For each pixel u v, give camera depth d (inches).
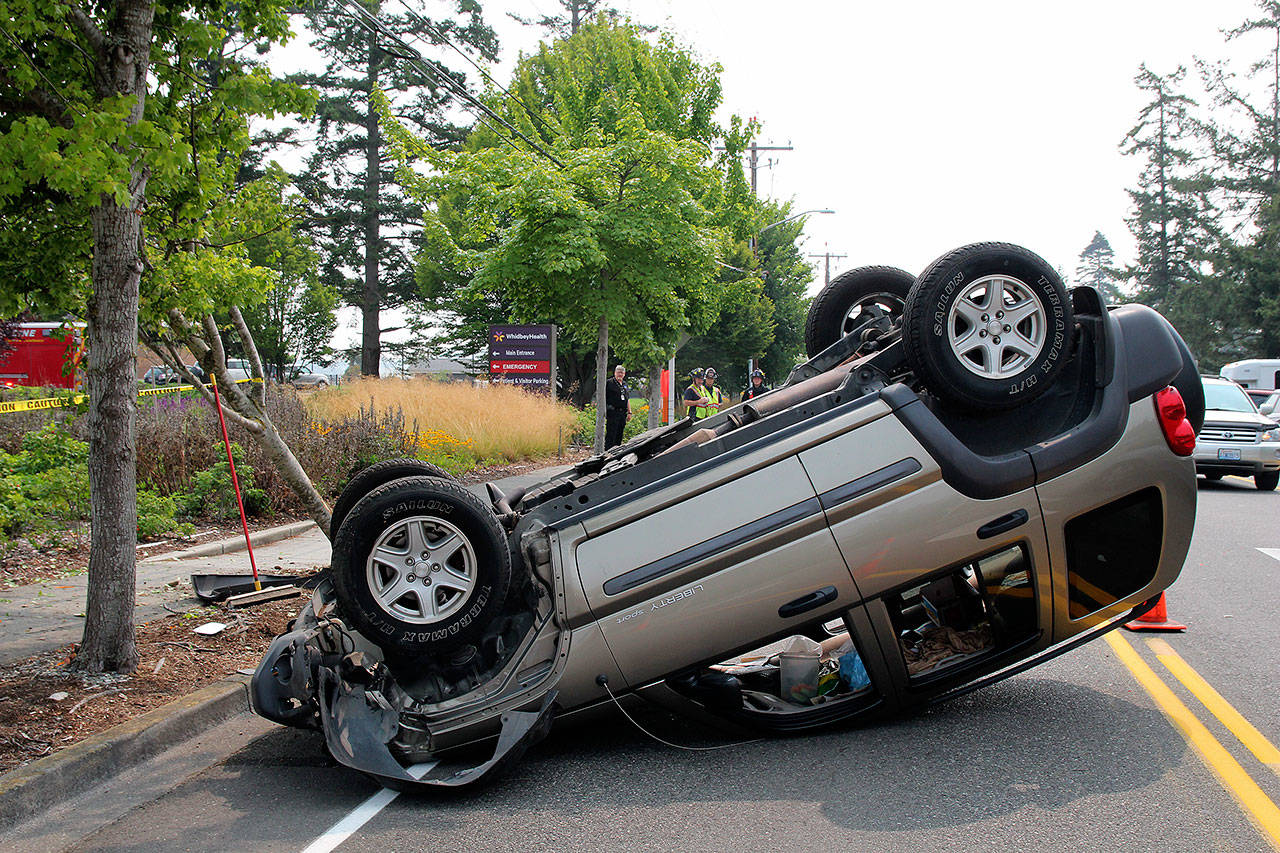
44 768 180.2
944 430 196.7
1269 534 488.4
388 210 1786.4
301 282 1375.5
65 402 290.4
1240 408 754.8
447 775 183.6
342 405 793.6
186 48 250.4
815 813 166.1
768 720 202.5
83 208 238.8
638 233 611.8
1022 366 196.7
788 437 197.0
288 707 186.9
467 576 196.4
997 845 152.6
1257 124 2536.9
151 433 498.3
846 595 193.6
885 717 215.5
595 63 927.7
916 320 192.7
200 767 198.1
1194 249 2556.6
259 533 457.1
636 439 232.2
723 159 969.5
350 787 185.9
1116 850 150.5
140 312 271.3
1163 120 2778.1
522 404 888.9
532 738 183.5
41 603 314.8
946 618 224.7
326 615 212.4
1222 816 162.1
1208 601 332.5
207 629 278.8
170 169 219.0
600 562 191.8
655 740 206.4
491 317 1829.5
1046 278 196.1
